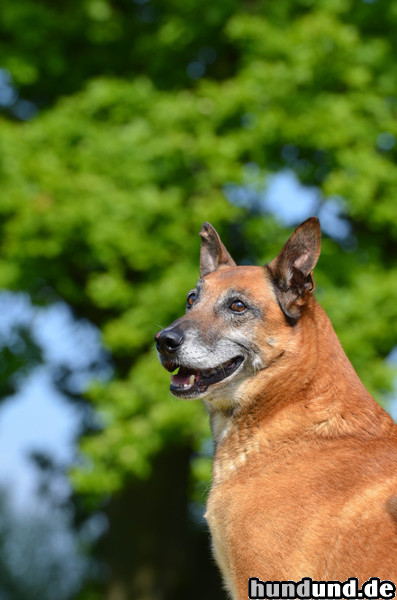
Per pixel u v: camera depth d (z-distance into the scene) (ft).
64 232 42.09
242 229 45.57
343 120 43.80
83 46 51.19
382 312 42.68
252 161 46.09
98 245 41.86
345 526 13.23
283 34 45.42
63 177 43.14
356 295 42.34
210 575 51.44
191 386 16.07
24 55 47.44
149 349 42.45
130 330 41.24
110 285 42.39
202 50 49.11
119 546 48.78
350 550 13.01
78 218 41.70
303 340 15.64
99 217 41.91
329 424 14.85
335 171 44.91
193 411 40.11
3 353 46.42
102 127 45.52
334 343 15.61
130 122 45.85
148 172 44.04
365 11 47.44
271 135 43.70
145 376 40.73
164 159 43.98
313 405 15.12
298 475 14.29
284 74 44.01
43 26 47.98
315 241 15.79
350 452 14.32
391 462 13.88
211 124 44.93
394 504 13.07
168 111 44.52
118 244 41.73
